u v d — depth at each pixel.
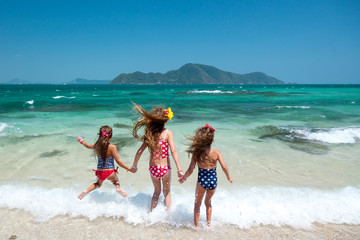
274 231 3.13
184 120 11.35
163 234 3.02
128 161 5.68
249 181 4.64
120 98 28.72
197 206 3.26
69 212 3.43
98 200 3.75
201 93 41.00
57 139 7.32
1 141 6.98
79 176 4.76
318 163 5.66
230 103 21.61
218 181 4.63
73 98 28.55
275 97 30.61
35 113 13.59
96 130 8.67
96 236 2.95
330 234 3.09
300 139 7.73
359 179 4.79
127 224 3.21
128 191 4.15
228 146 6.90
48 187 4.22
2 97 29.05
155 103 21.19
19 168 5.11
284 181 4.66
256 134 8.36
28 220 3.23
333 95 34.88
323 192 4.19
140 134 8.17
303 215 3.46
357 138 7.82
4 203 3.60
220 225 3.23
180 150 6.52
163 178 3.50
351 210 3.61
